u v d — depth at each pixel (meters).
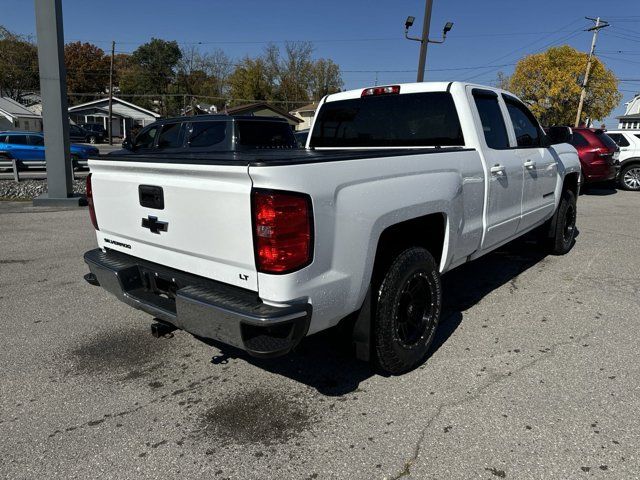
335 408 2.99
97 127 56.53
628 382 3.21
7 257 6.50
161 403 3.08
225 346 3.87
